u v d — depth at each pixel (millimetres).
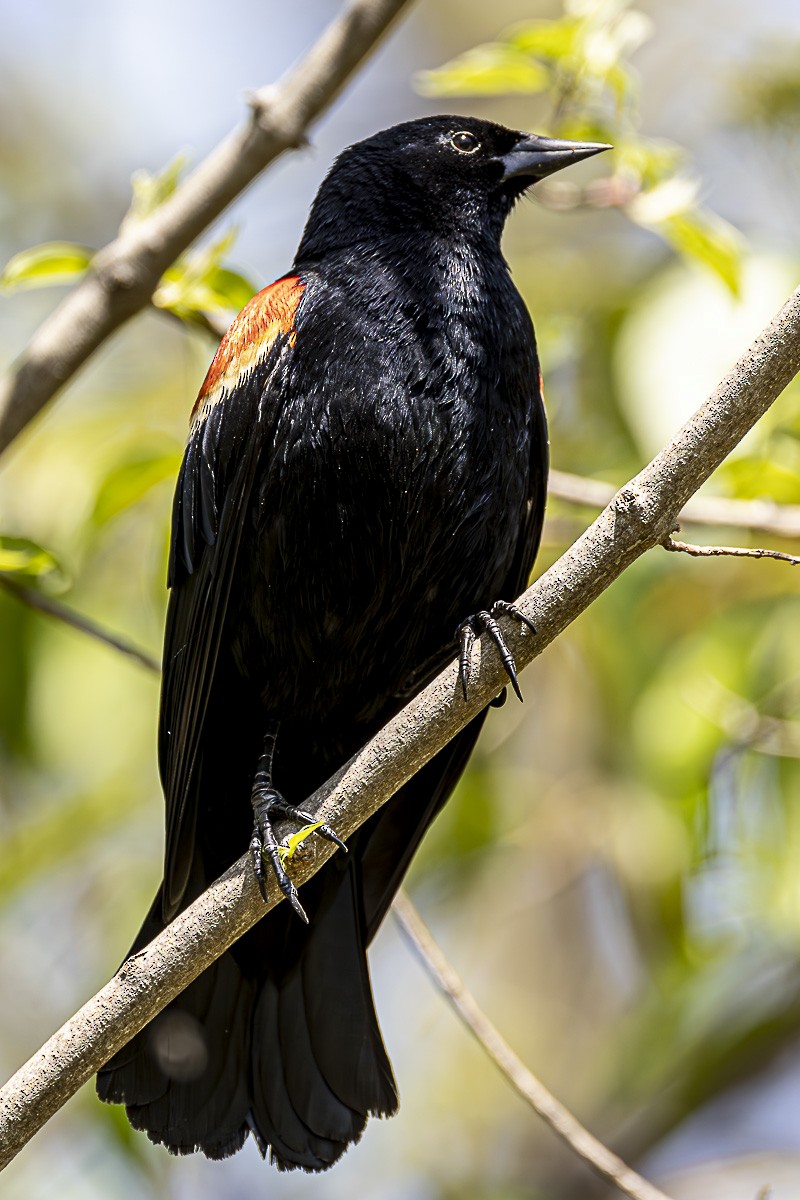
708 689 11172
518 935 14734
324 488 8070
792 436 9867
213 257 9094
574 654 12742
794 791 11656
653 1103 13984
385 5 8922
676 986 13070
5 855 12625
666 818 11898
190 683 8023
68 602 11852
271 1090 7926
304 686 8523
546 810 13227
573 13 9789
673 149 9867
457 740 8570
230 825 8695
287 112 8984
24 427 8984
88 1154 12609
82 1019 6566
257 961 8141
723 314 10438
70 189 15523
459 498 8172
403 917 8828
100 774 12406
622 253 13109
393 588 8227
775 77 12945
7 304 14227
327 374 8125
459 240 8984
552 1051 14445
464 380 8250
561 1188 14031
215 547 8094
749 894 11750
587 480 10719
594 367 11867
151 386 13148
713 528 9742
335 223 9195
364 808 6852
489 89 9977
